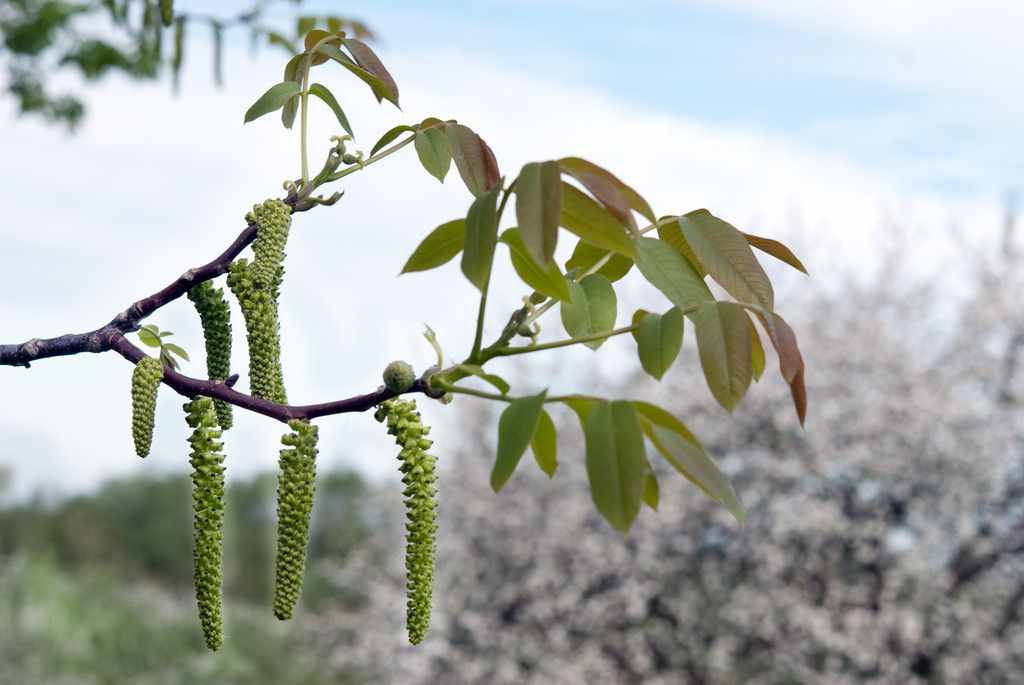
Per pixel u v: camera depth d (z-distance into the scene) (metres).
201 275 1.56
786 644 9.63
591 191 1.23
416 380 1.41
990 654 9.29
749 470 10.21
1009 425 10.02
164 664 12.55
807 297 11.27
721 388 1.29
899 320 11.05
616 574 10.37
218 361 1.65
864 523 9.74
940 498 9.73
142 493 21.80
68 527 20.33
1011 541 9.66
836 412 10.04
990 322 10.44
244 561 18.62
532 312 1.48
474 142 1.63
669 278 1.37
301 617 13.30
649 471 1.32
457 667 10.27
